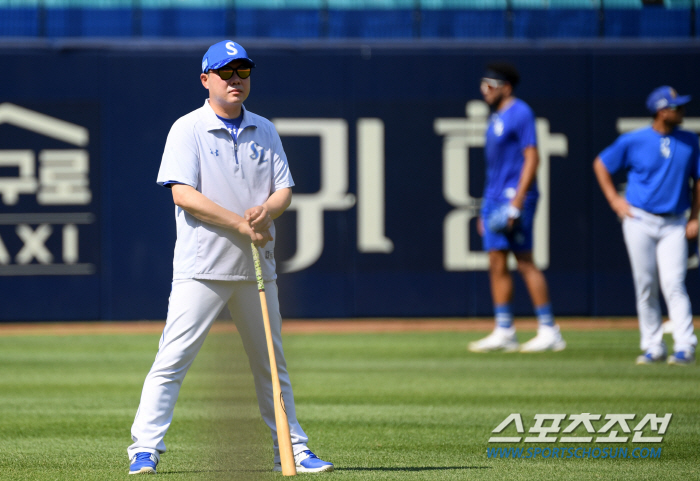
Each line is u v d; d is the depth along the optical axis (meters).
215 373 27.36
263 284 14.09
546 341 33.06
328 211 44.91
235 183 14.35
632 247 27.98
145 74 44.25
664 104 26.84
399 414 20.72
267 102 44.78
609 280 45.09
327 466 14.69
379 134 45.06
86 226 43.97
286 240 44.75
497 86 32.19
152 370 14.45
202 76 14.55
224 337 33.75
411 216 45.09
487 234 33.06
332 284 44.94
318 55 44.91
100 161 44.03
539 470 15.12
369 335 39.56
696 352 32.84
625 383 25.02
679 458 16.19
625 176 45.00
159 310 44.28
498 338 33.31
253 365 14.81
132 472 14.12
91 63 43.97
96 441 17.77
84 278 43.97
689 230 27.97
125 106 44.12
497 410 21.12
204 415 20.61
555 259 45.06
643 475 14.78
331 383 25.62
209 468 14.98
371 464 15.50
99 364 30.36
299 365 29.66
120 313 44.12
